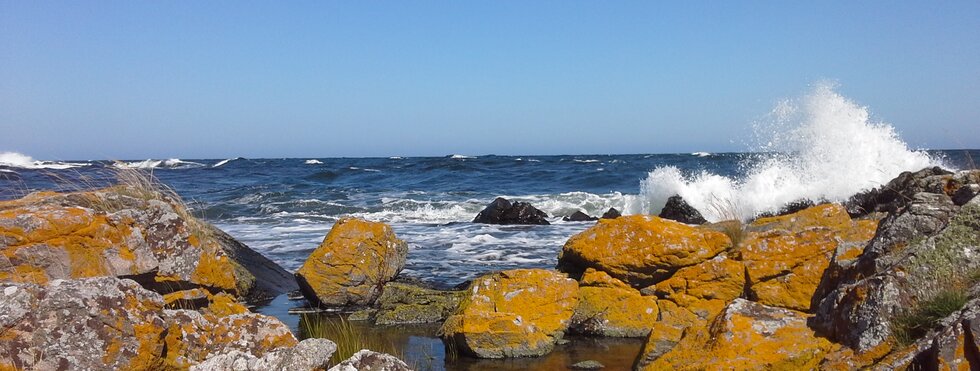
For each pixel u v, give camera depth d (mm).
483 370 7883
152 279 7297
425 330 9719
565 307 9211
